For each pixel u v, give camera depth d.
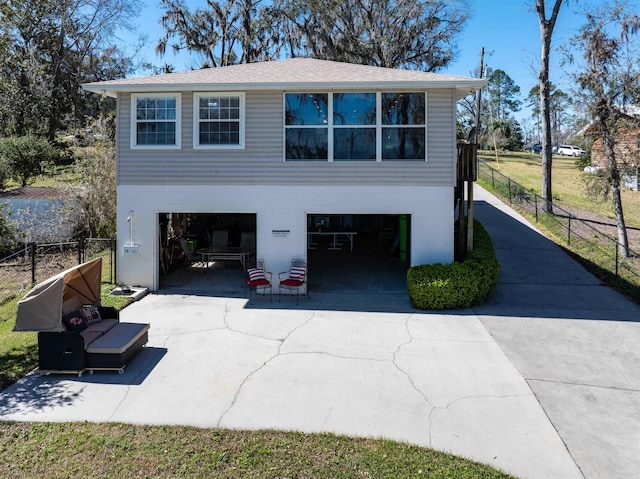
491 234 14.74
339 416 4.79
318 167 9.94
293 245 10.05
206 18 29.41
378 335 7.36
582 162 15.38
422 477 3.79
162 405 4.98
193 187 10.10
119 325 6.61
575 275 11.03
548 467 3.97
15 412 4.79
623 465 4.01
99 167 14.90
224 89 9.70
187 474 3.78
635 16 11.45
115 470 3.82
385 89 9.78
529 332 7.51
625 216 16.75
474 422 4.71
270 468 3.87
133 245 10.17
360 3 28.42
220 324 7.87
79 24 31.94
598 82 11.59
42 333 5.66
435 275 8.98
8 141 19.97
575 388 5.50
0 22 28.16
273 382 5.59
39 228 13.98
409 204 9.88
